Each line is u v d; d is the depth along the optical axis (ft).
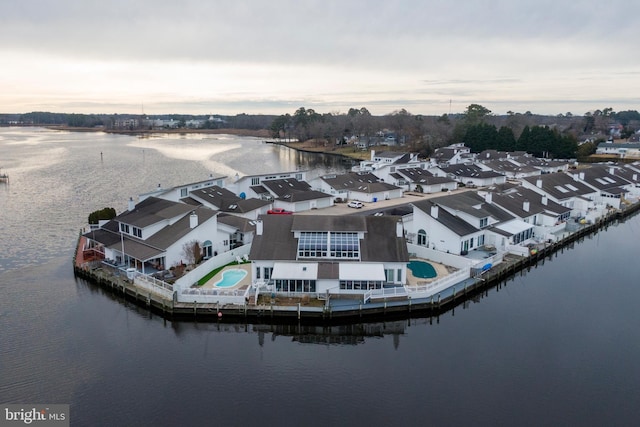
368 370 127.85
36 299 168.04
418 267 193.88
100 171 492.95
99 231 211.00
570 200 299.58
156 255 179.01
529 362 131.23
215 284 172.04
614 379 122.52
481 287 180.45
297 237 177.37
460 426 104.47
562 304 171.63
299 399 113.91
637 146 613.11
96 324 151.64
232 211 257.14
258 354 136.98
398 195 367.04
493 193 260.01
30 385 116.67
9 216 287.07
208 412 108.17
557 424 105.19
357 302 159.84
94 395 113.50
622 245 249.75
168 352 136.05
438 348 140.56
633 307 168.04
